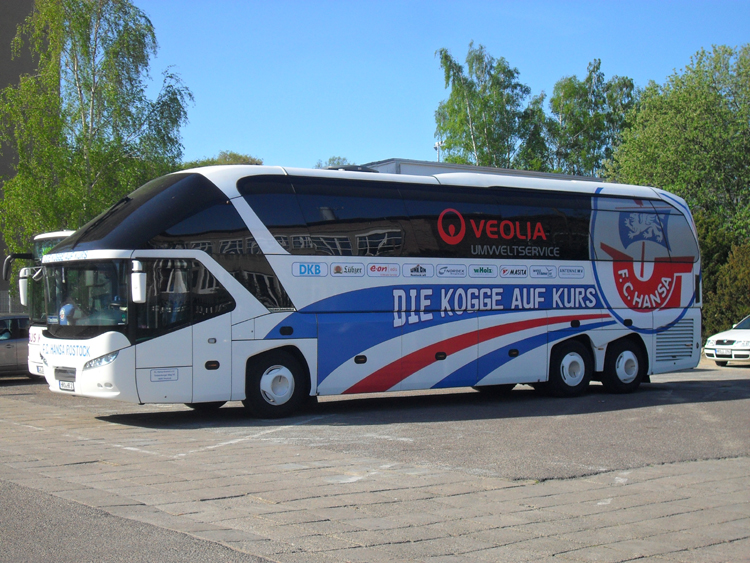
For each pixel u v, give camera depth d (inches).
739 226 1541.6
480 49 2257.6
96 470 320.2
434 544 219.0
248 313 477.7
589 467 332.5
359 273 513.7
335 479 303.9
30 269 574.6
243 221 482.0
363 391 511.8
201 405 553.3
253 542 216.8
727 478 313.9
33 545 212.2
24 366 814.5
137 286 443.5
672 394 637.9
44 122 1227.9
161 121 1347.2
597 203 626.2
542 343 588.1
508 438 413.4
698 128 1599.4
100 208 1257.4
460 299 551.5
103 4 1334.9
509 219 579.5
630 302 634.2
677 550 216.7
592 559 207.8
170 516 244.5
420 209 543.8
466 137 2245.3
